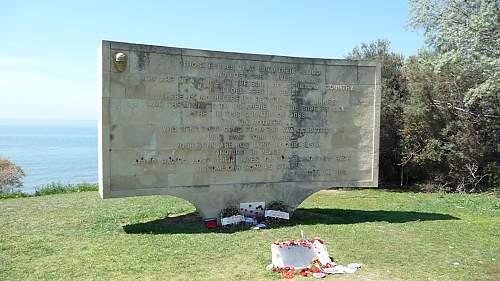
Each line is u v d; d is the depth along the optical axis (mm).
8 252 9070
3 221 12016
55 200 16078
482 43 19422
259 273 7996
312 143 13266
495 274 8188
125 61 11102
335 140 13469
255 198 12703
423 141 23797
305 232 11070
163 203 15594
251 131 12617
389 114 24625
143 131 11461
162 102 11641
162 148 11672
